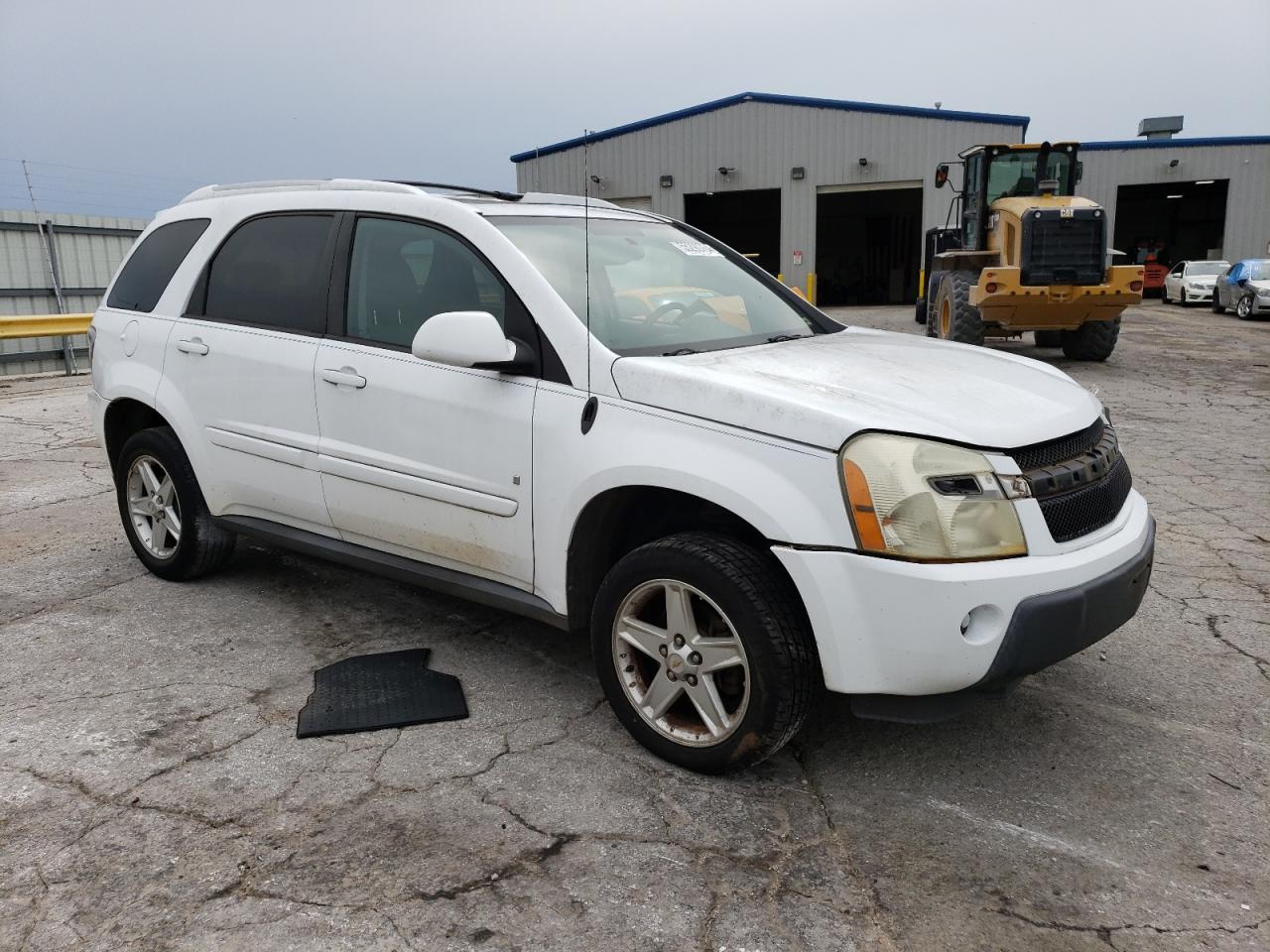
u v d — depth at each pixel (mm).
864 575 2473
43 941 2152
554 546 3051
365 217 3680
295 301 3826
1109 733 3148
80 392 11703
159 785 2785
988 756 3002
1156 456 7238
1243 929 2221
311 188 4016
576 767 2906
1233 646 3824
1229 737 3121
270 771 2869
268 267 3965
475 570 3361
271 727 3141
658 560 2799
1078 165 13820
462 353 2990
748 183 31078
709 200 36906
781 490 2566
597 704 3332
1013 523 2547
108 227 15008
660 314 3309
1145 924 2236
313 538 3873
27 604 4289
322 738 3070
